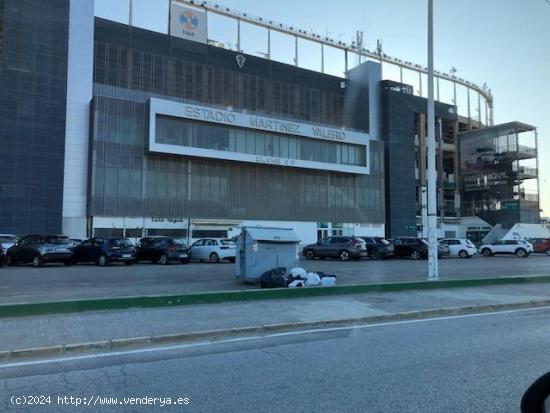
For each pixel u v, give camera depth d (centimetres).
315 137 5397
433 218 1661
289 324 940
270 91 5734
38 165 4119
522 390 553
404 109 6525
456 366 655
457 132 7538
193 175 4734
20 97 4097
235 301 1191
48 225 4112
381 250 3359
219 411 489
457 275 2069
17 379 604
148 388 564
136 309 1070
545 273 2183
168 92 4997
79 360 700
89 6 4538
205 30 5328
